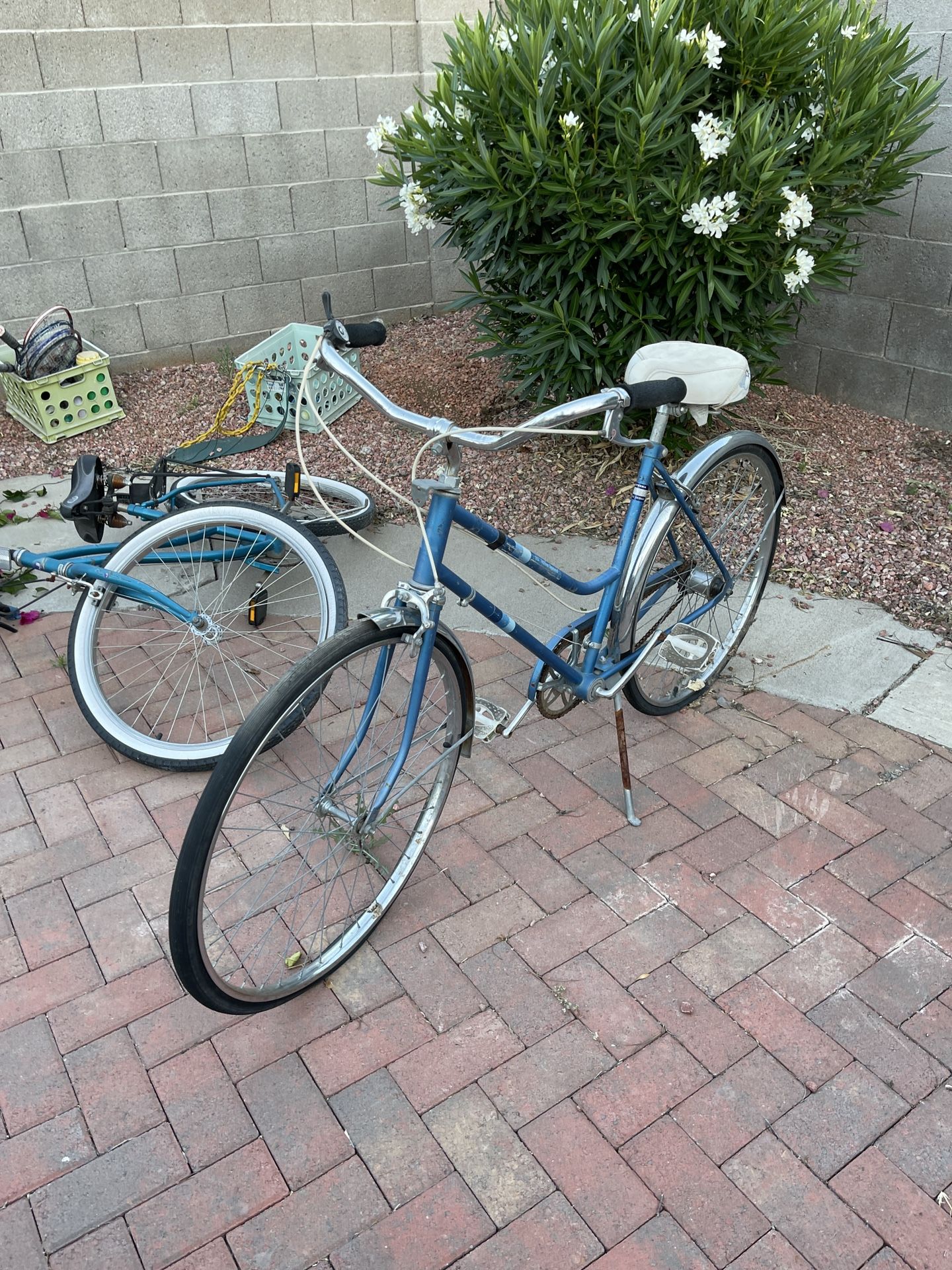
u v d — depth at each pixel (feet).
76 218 17.79
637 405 7.16
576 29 11.87
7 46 16.26
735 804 8.96
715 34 11.91
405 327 21.72
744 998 7.17
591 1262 5.62
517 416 16.58
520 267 13.50
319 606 11.99
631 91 12.23
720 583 9.71
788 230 12.09
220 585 12.45
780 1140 6.24
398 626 6.63
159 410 17.87
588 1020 7.03
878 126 12.88
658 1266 5.60
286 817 8.80
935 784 9.13
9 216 17.21
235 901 8.01
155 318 19.17
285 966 7.41
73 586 9.73
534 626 11.53
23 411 16.94
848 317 16.16
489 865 8.35
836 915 7.82
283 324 20.59
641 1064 6.72
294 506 12.67
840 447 15.40
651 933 7.70
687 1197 5.93
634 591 8.37
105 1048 6.89
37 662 11.10
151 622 11.96
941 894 8.00
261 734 5.99
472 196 13.34
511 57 12.28
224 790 5.92
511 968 7.44
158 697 10.56
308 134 19.35
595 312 13.74
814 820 8.77
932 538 12.97
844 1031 6.92
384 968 7.47
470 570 12.67
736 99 12.12
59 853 8.52
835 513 13.61
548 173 12.53
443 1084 6.62
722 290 12.57
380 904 7.64
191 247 18.98
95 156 17.54
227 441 14.73
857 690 10.40
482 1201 5.94
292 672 6.16
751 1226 5.79
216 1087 6.63
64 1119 6.44
